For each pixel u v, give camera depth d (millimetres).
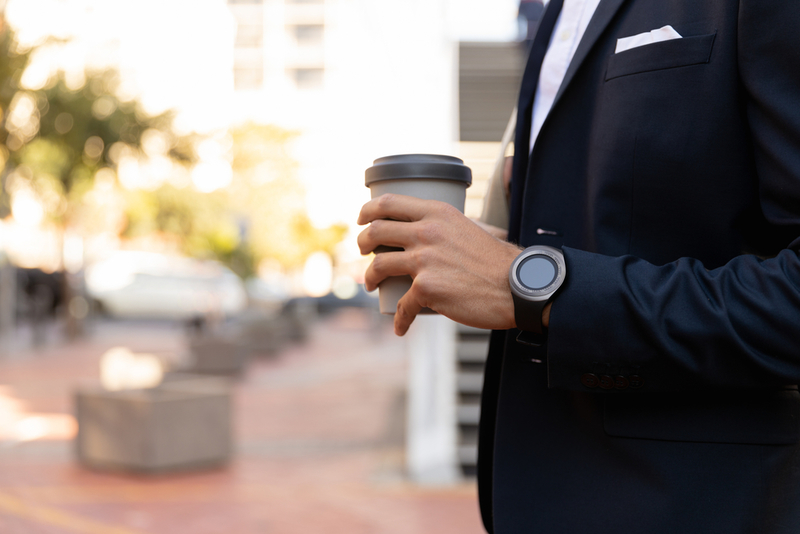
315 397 10961
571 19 1163
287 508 5273
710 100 936
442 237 937
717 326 828
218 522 4938
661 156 956
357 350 19328
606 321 868
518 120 1197
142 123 14172
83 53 13273
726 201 943
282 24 83250
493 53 11719
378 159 1016
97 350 18234
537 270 897
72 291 21078
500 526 1013
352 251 48125
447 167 984
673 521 905
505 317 914
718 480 909
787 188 850
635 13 1020
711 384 856
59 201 16422
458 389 6746
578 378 899
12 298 20172
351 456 6988
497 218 1427
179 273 27734
